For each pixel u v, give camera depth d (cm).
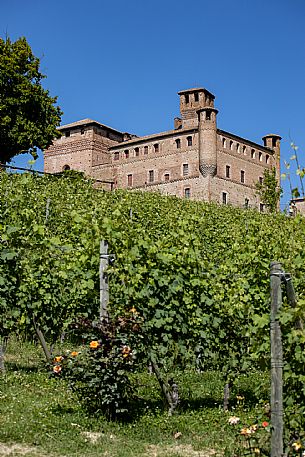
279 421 460
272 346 466
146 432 604
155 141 6272
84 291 773
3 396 696
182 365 761
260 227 1288
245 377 887
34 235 855
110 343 634
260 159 6575
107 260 703
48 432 577
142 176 6338
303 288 616
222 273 787
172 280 720
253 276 765
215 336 750
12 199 1033
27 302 841
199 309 739
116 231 761
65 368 651
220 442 568
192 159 5903
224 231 1560
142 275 714
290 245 790
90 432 596
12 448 534
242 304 727
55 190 1733
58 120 3831
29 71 3694
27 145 3631
